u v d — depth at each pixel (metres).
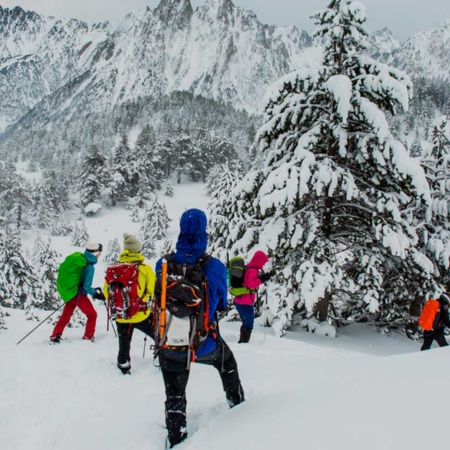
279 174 10.05
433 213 12.92
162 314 3.05
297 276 10.28
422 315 8.80
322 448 2.35
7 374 5.20
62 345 6.52
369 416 2.60
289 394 3.43
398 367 3.78
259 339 8.33
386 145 9.97
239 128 177.00
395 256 11.59
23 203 87.88
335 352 8.15
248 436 2.74
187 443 3.00
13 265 28.58
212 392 4.17
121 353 5.25
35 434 3.67
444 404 2.59
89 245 6.87
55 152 181.50
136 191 105.50
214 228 19.12
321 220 11.07
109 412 3.94
